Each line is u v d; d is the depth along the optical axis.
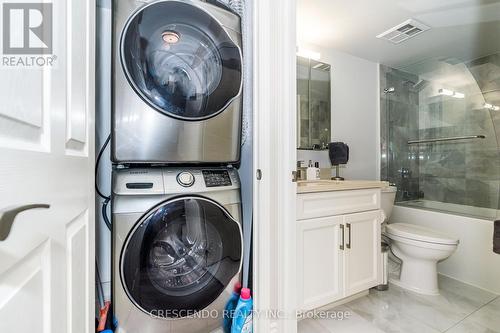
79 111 0.67
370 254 1.65
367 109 2.45
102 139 1.17
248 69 1.29
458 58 2.34
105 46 1.18
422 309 1.54
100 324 0.94
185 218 1.03
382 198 2.00
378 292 1.75
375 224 1.68
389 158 2.54
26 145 0.41
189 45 1.05
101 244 1.15
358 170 2.38
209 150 1.12
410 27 1.92
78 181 0.67
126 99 0.97
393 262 2.15
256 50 1.10
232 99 1.16
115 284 0.94
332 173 2.24
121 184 0.95
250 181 1.29
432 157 2.51
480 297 1.67
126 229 0.92
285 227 1.11
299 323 1.42
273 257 1.10
